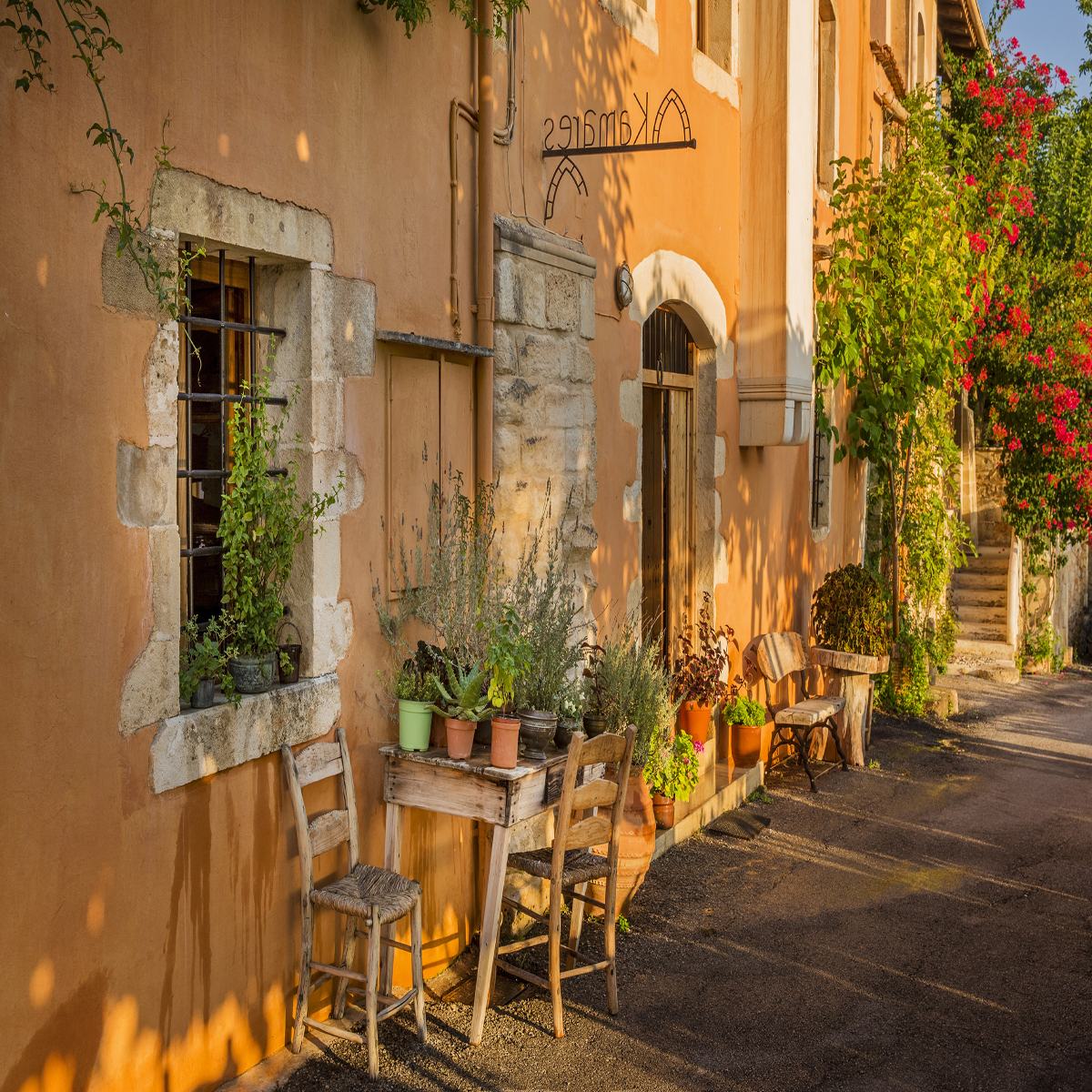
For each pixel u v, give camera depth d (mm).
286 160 3750
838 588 9094
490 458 4961
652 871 6195
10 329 2781
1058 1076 4133
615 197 6234
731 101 7820
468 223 4855
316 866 4062
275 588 3852
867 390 9641
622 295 6227
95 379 3043
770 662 8336
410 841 4543
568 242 5645
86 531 3025
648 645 6086
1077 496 13031
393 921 3836
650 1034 4336
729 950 5184
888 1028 4461
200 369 3793
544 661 4578
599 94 6070
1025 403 12914
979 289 10555
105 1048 3139
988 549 14406
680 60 7066
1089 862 6641
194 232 3367
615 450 6277
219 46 3439
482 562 4641
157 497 3266
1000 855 6715
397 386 4379
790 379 7988
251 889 3717
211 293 3812
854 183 9555
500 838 4102
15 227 2785
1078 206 13211
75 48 2936
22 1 2758
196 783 3443
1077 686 13219
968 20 13820
